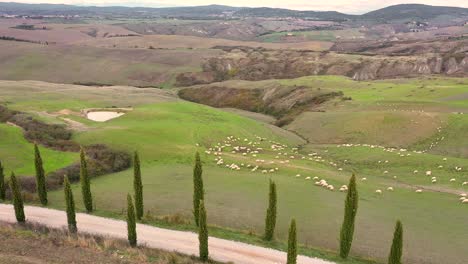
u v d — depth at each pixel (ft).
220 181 211.00
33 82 509.76
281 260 127.34
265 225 148.66
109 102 401.08
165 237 140.87
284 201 183.73
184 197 187.73
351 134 331.57
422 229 155.94
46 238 131.64
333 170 240.94
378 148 278.87
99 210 165.99
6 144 238.27
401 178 223.92
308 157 273.95
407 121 328.70
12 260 115.65
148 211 163.22
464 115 321.32
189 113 370.32
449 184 207.82
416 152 266.98
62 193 190.70
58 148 245.04
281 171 228.22
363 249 140.36
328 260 129.08
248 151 279.08
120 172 228.84
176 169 230.27
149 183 207.72
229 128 329.72
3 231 135.03
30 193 184.85
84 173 160.45
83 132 282.56
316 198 188.03
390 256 118.21
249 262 125.29
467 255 135.74
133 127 299.79
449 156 268.62
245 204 180.14
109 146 255.91
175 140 280.31
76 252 123.34
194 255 127.85
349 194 129.08
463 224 159.84
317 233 153.28
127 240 135.54
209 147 280.51
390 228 156.87
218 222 161.58
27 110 327.06
